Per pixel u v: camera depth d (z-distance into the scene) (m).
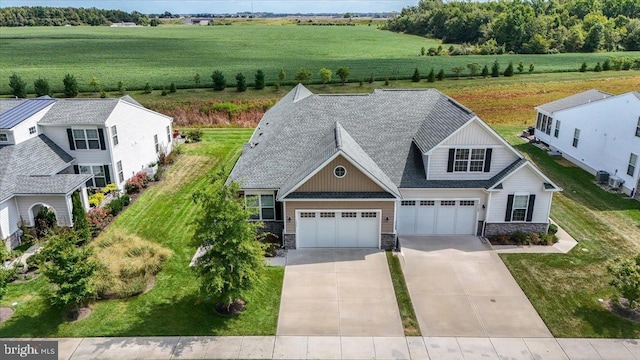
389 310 17.36
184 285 19.06
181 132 43.56
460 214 23.00
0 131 25.20
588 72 74.31
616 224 24.47
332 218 21.67
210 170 33.69
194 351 15.20
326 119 25.89
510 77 71.62
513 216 22.72
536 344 15.50
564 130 35.25
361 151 23.30
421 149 22.70
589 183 30.28
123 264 19.81
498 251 21.70
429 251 21.69
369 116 26.02
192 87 64.19
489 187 21.84
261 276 17.48
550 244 22.30
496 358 14.85
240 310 17.38
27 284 19.25
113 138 27.97
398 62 89.06
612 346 15.39
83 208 22.84
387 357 14.91
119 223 25.11
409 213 22.98
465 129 21.55
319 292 18.52
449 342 15.62
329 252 21.72
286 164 23.39
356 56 100.94
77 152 27.73
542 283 19.05
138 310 17.39
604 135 30.31
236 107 54.47
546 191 22.03
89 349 15.29
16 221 23.16
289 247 22.05
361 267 20.39
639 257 16.95
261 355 15.02
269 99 57.84
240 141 41.44
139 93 61.59
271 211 22.83
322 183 20.95
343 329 16.30
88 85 65.00
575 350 15.20
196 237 16.12
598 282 19.09
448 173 22.47
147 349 15.28
